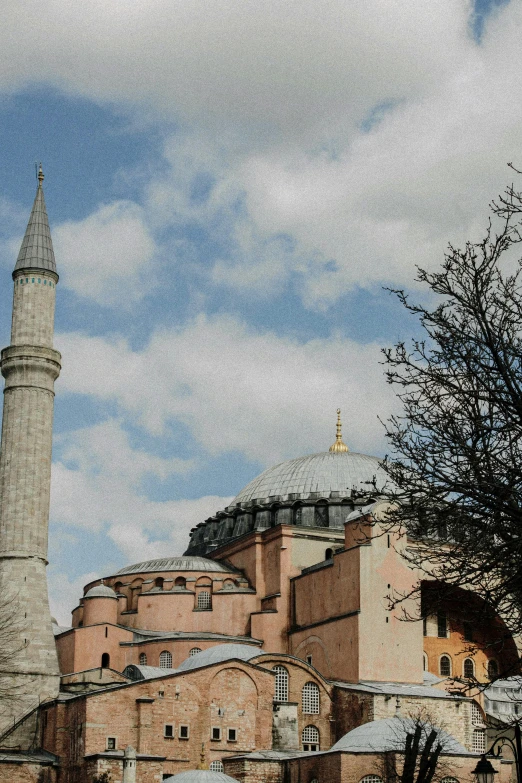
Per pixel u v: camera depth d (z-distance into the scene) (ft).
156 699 275.18
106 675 304.71
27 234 345.10
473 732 294.46
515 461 91.35
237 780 256.93
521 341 93.56
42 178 358.23
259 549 344.90
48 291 337.31
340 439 406.62
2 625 290.97
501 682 322.96
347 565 306.76
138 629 335.47
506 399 93.30
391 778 236.63
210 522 389.39
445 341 95.81
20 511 313.73
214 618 336.90
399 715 270.67
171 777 251.39
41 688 296.71
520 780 100.63
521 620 96.73
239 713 282.97
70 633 322.75
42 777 271.49
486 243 96.48
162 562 354.13
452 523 92.99
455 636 331.57
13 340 330.13
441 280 97.04
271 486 373.81
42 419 324.80
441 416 95.30
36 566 311.68
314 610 318.86
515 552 90.38
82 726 269.23
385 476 364.58
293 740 287.07
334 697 293.84
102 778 255.29
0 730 287.48
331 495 356.18
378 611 298.76
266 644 325.42
